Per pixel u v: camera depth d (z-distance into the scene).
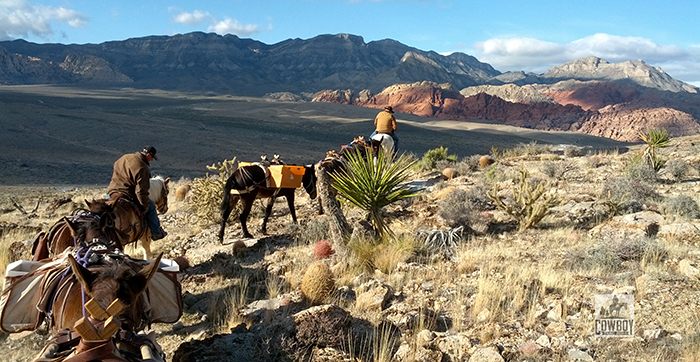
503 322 6.08
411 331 5.89
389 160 9.75
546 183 14.40
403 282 7.70
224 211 10.71
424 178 18.48
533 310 6.27
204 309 7.04
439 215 11.23
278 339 5.28
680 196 11.06
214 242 10.95
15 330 4.10
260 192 11.13
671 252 8.14
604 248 8.22
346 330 5.70
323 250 9.24
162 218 14.91
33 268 4.37
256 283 8.05
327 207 9.41
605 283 7.11
